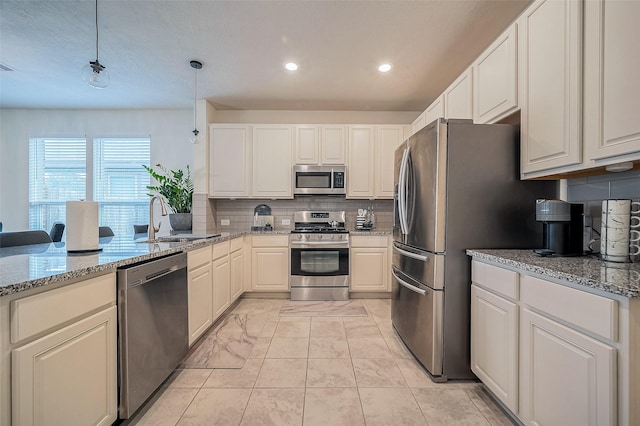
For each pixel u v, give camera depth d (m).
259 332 2.53
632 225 1.25
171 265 1.71
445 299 1.76
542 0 1.47
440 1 1.90
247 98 3.54
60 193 4.09
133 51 2.50
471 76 2.14
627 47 1.07
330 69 2.80
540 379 1.18
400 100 3.58
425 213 1.87
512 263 1.32
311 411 1.51
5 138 4.04
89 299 1.14
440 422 1.44
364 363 2.01
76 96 3.56
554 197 1.78
